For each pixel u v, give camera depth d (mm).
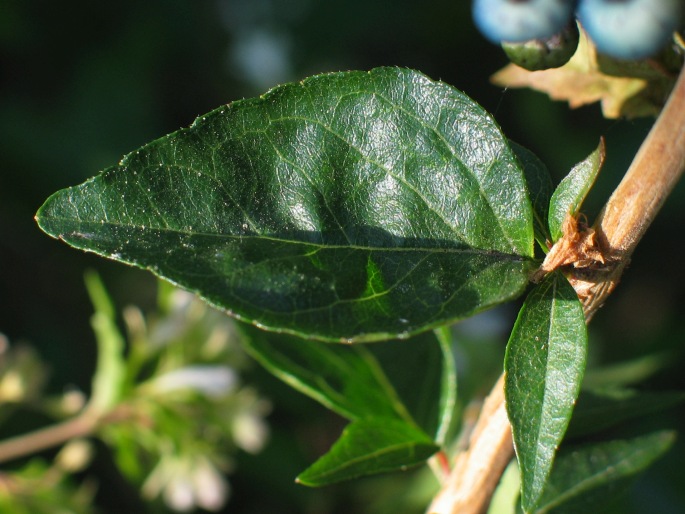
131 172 134
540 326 134
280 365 180
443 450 174
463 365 281
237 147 137
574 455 174
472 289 133
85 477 312
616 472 172
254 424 245
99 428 247
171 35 410
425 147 137
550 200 137
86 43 402
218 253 133
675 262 380
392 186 137
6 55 391
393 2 417
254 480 302
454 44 404
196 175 135
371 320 130
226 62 417
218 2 425
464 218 136
